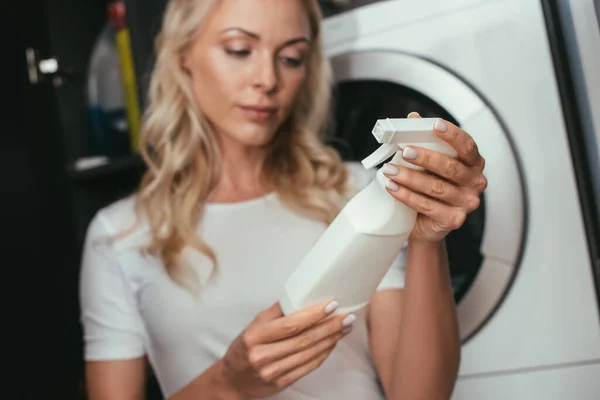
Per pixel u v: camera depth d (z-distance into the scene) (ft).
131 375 3.53
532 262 3.50
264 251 3.42
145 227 3.63
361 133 4.10
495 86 3.51
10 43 5.06
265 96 3.32
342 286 2.35
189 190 3.58
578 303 3.43
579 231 3.42
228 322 3.32
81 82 5.56
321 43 3.81
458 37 3.58
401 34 3.74
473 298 3.60
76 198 5.16
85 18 5.65
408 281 2.62
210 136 3.64
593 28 3.24
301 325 2.38
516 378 3.55
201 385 2.92
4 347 4.93
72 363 5.27
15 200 5.15
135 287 3.57
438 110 3.73
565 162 3.42
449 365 2.78
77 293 5.26
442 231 2.30
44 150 5.13
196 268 3.42
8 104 5.10
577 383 3.44
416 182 2.11
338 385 3.25
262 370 2.54
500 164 3.48
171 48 3.60
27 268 5.13
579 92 3.37
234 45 3.30
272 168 3.71
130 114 5.06
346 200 3.63
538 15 3.40
